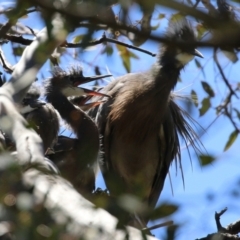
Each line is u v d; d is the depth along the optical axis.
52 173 3.79
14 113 5.25
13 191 3.42
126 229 3.29
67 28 3.50
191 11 2.94
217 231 7.42
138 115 11.38
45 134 9.41
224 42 2.94
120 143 11.57
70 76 11.28
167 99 11.48
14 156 4.06
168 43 3.12
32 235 3.19
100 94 11.38
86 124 10.33
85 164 8.99
